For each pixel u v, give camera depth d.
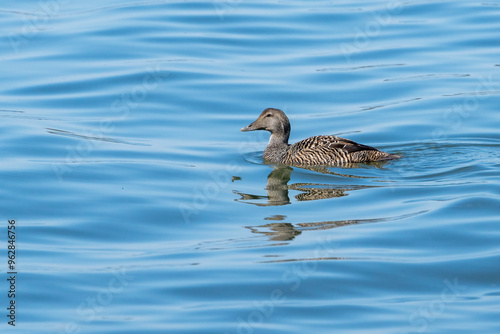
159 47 26.62
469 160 18.17
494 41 26.62
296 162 18.56
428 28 28.06
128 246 13.78
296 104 22.59
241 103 22.64
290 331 10.69
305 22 29.03
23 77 24.30
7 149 18.94
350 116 21.70
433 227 14.13
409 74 24.38
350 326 10.85
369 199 15.84
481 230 13.90
